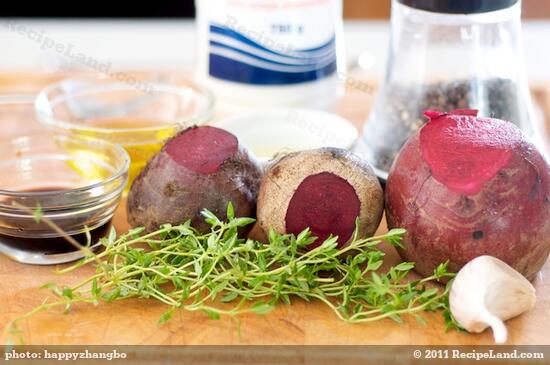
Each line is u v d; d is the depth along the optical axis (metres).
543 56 1.07
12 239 0.64
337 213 0.61
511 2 0.68
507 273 0.58
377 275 0.60
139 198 0.64
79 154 0.70
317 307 0.61
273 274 0.59
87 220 0.64
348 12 1.16
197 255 0.60
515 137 0.60
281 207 0.61
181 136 0.64
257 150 0.76
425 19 0.70
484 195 0.58
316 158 0.62
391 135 0.73
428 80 0.71
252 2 0.81
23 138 0.71
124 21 1.12
